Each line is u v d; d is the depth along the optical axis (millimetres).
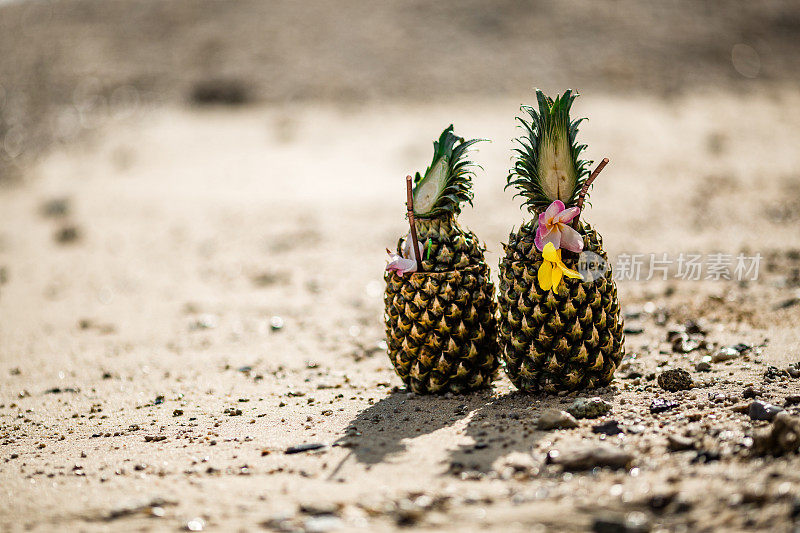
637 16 65938
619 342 5574
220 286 12430
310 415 5523
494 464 4133
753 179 19203
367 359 7707
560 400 5301
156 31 68875
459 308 5484
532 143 5344
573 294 5223
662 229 14445
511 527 3355
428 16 67562
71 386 7039
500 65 57000
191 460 4605
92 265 14328
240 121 40906
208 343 8773
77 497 4059
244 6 72375
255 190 22047
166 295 11875
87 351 8547
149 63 62094
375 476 4102
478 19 66250
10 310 11008
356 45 62312
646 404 5074
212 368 7551
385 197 19703
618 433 4473
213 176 24922
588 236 5312
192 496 3967
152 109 49562
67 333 9547
